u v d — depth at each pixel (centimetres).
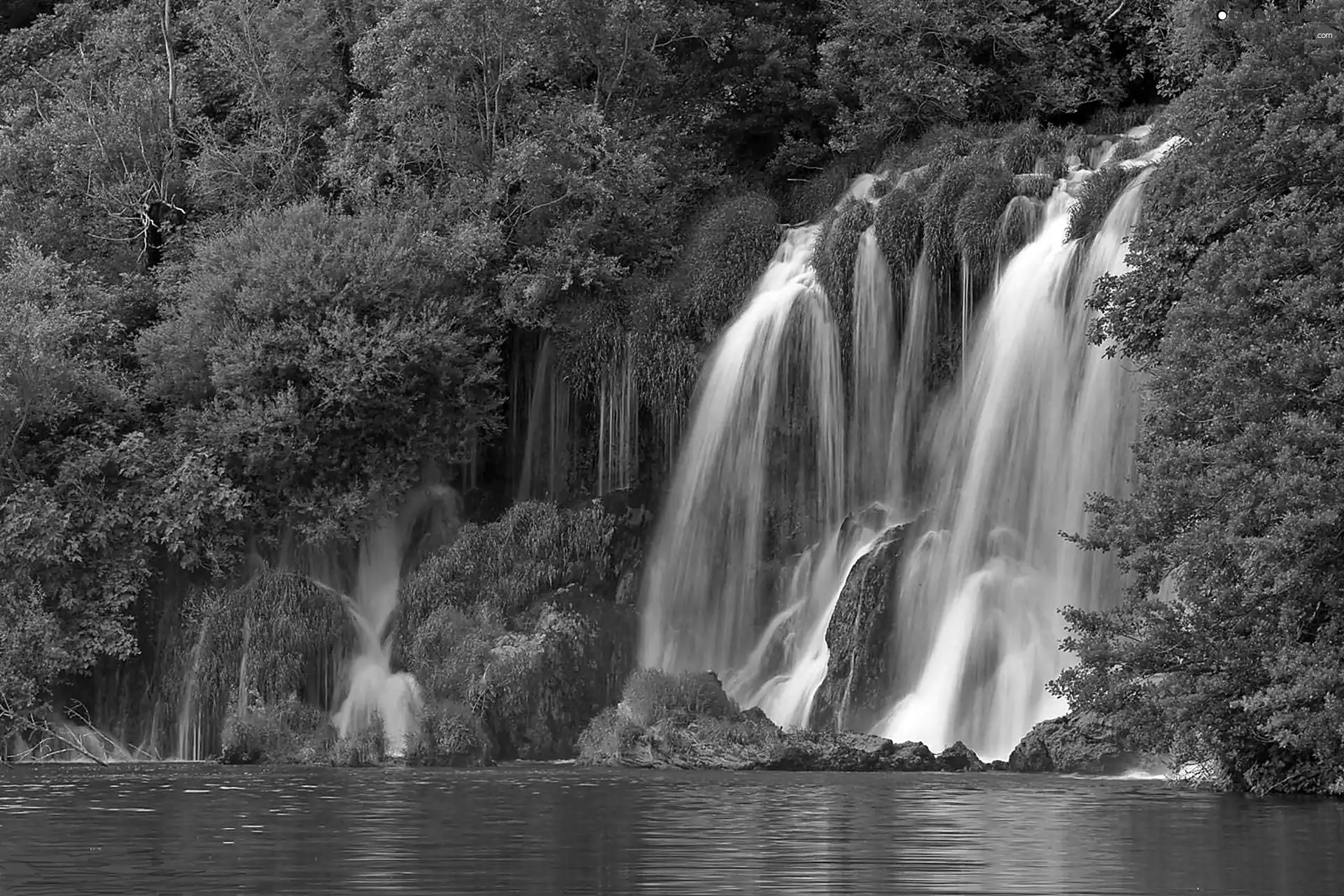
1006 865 1728
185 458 4647
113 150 5725
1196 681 2681
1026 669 3841
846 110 5719
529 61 5322
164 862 1773
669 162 5434
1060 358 4125
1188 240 3212
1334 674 2453
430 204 5122
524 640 4269
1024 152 4881
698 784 2991
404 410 4778
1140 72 5756
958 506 4228
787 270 4862
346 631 4441
